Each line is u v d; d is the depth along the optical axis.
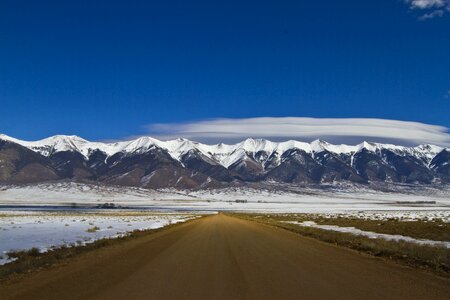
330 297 12.59
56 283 14.91
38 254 22.86
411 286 14.13
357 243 28.55
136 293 13.27
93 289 13.88
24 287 14.24
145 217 97.31
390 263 19.61
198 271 17.61
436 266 18.09
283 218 94.44
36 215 103.75
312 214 124.88
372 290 13.52
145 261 20.77
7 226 53.88
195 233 43.09
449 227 45.53
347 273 16.84
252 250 25.91
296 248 27.02
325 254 23.48
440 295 12.78
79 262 20.36
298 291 13.46
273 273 16.98
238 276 16.34
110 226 54.47
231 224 64.88
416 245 24.89
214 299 12.46
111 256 22.75
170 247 27.89
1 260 21.02
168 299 12.47
